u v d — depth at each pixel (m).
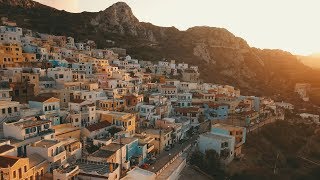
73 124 78.94
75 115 79.31
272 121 145.62
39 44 147.88
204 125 120.56
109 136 79.31
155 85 142.12
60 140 66.25
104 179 55.81
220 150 90.69
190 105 130.75
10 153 55.28
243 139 104.62
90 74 128.75
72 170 55.25
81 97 97.00
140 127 97.19
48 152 57.88
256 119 133.50
